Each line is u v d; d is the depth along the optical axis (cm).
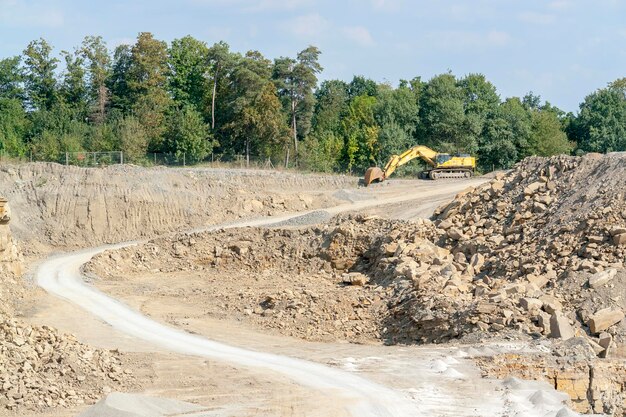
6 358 2870
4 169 7006
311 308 4438
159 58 10188
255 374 3200
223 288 5150
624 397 3344
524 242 4775
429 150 8156
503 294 3947
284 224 6412
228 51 10031
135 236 6744
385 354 3562
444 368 3256
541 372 3288
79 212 6731
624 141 11275
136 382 3034
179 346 3753
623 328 3688
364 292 4647
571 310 3900
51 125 9325
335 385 3050
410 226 5497
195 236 6012
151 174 7238
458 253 4950
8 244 5091
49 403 2703
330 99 12488
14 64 10406
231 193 7344
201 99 10500
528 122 10650
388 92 10919
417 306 4147
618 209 4544
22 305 4575
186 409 2723
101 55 10438
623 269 4072
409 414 2725
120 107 10112
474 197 5709
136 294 5003
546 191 5309
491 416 2708
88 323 4222
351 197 7444
